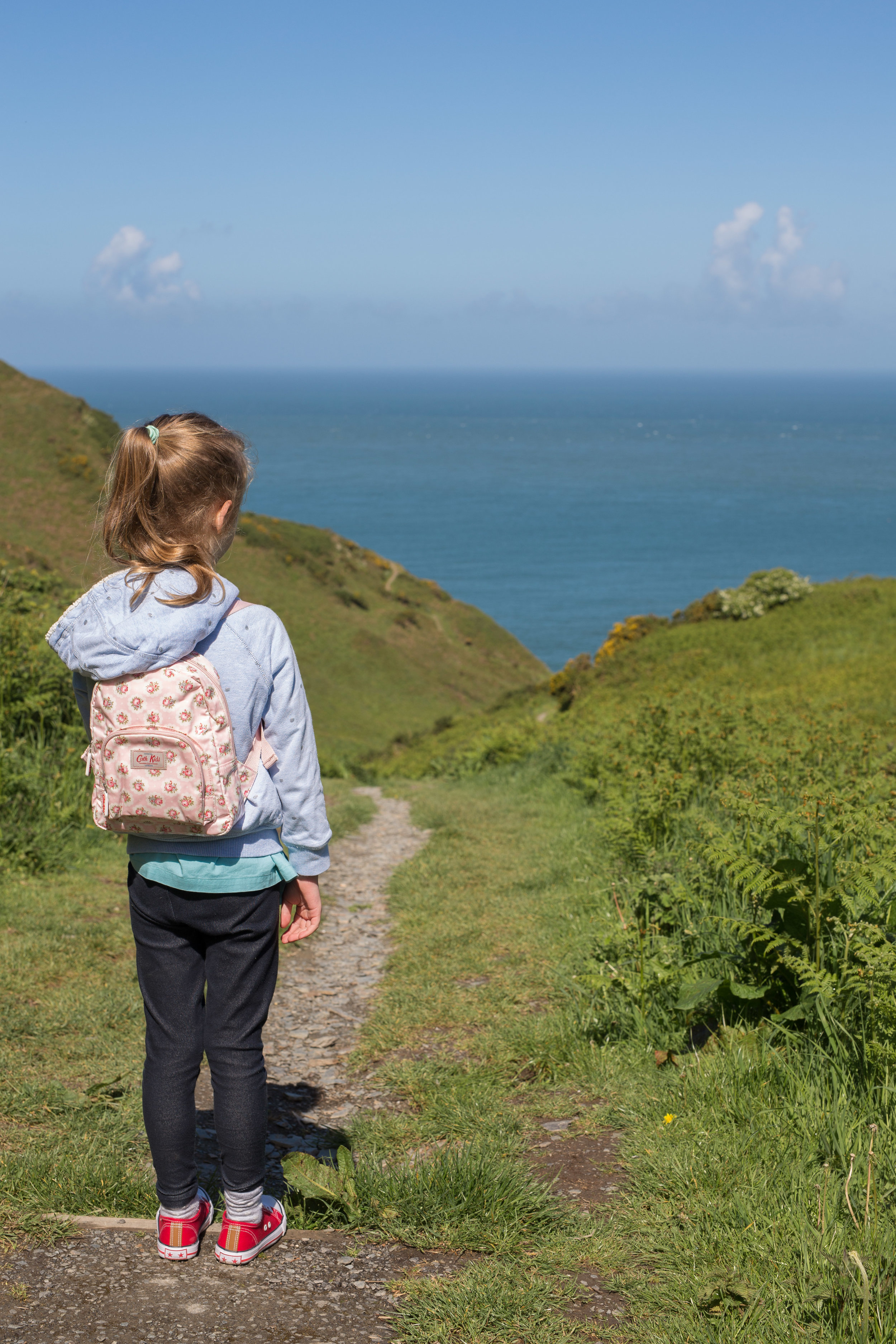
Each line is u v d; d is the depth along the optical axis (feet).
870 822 14.25
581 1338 6.58
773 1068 10.52
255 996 6.97
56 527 175.11
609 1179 9.24
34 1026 13.11
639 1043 12.53
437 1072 12.80
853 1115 9.25
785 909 12.17
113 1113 10.52
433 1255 7.70
